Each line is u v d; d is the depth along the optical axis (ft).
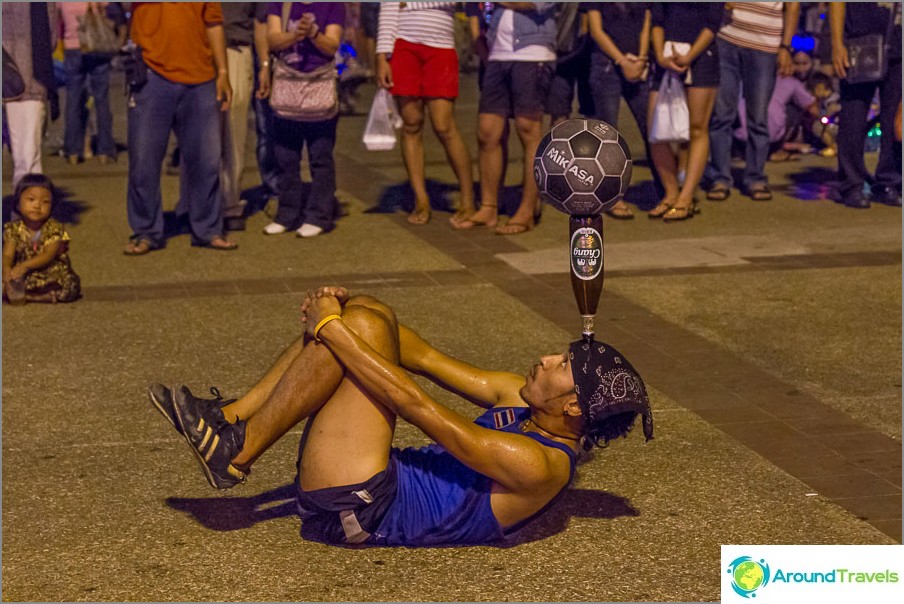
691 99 32.04
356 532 13.17
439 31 30.94
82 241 30.76
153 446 16.84
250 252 29.43
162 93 28.68
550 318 23.36
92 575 12.92
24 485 15.43
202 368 20.27
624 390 12.59
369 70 56.95
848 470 15.96
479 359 20.76
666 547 13.60
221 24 28.94
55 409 18.29
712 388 19.29
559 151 12.95
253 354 21.08
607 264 27.91
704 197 36.50
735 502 14.88
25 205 24.32
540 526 14.19
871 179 37.55
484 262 28.14
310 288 25.75
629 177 13.05
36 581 12.77
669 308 24.09
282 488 15.43
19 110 29.43
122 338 22.08
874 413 18.17
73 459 16.34
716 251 29.19
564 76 32.12
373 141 32.58
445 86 31.17
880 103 34.94
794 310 23.98
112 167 42.88
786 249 29.40
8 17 28.99
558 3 30.86
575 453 13.21
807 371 20.18
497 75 30.94
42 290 24.52
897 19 33.17
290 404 13.03
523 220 31.40
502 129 31.78
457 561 13.25
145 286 26.08
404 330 14.47
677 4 30.96
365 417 13.01
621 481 15.57
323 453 13.03
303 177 40.06
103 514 14.56
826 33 43.88
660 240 30.55
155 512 14.62
